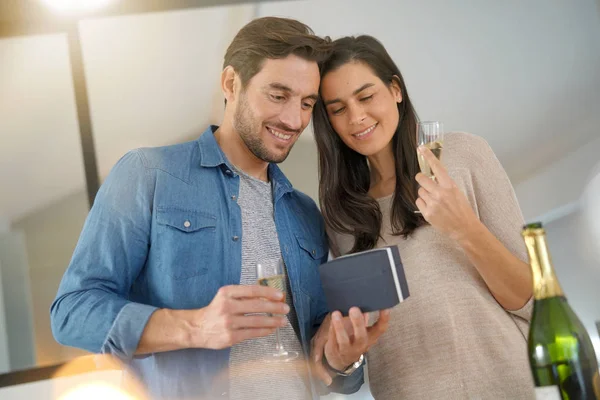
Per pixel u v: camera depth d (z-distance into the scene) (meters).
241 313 1.58
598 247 3.27
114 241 1.80
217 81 3.36
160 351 1.71
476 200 2.06
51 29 3.33
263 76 1.90
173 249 1.82
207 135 2.01
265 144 1.94
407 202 2.06
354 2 3.40
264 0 3.39
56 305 1.77
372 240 2.13
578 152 3.35
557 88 3.39
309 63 1.93
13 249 3.18
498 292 1.91
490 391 1.88
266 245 1.96
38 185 3.23
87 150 3.27
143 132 3.30
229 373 1.79
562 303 1.21
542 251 1.22
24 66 3.30
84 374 3.09
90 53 3.33
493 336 1.92
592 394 1.18
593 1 3.42
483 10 3.44
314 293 2.04
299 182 3.25
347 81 2.05
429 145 1.80
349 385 2.02
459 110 3.38
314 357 1.91
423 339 1.95
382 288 1.62
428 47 3.41
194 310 1.64
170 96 3.33
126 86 3.32
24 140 3.26
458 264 1.98
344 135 2.11
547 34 3.42
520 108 3.39
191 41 3.37
